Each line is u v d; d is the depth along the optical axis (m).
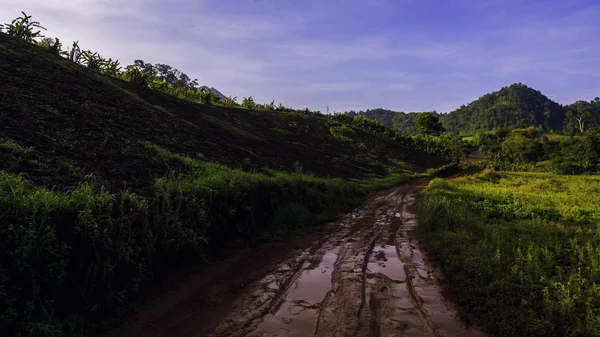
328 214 14.21
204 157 15.66
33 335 4.07
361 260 8.09
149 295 5.92
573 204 14.64
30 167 7.55
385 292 6.14
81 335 4.47
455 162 54.59
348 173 30.55
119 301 5.26
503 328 4.56
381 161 43.41
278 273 7.27
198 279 6.80
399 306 5.55
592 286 5.63
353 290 6.21
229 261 7.93
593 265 6.66
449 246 8.33
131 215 6.04
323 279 6.88
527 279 5.81
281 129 41.62
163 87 35.62
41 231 4.69
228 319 5.20
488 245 8.00
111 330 4.82
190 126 22.22
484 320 4.89
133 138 13.38
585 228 9.96
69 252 4.96
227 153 19.17
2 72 14.93
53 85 16.08
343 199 17.48
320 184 16.75
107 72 30.38
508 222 11.29
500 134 97.12
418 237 10.27
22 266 4.34
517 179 28.20
